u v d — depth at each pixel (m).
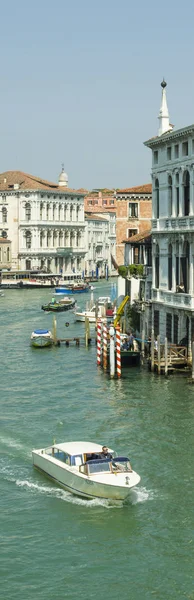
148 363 61.50
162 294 62.06
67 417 47.09
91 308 98.94
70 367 63.34
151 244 67.12
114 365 57.53
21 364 65.12
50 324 93.62
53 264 195.12
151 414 46.97
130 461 38.66
